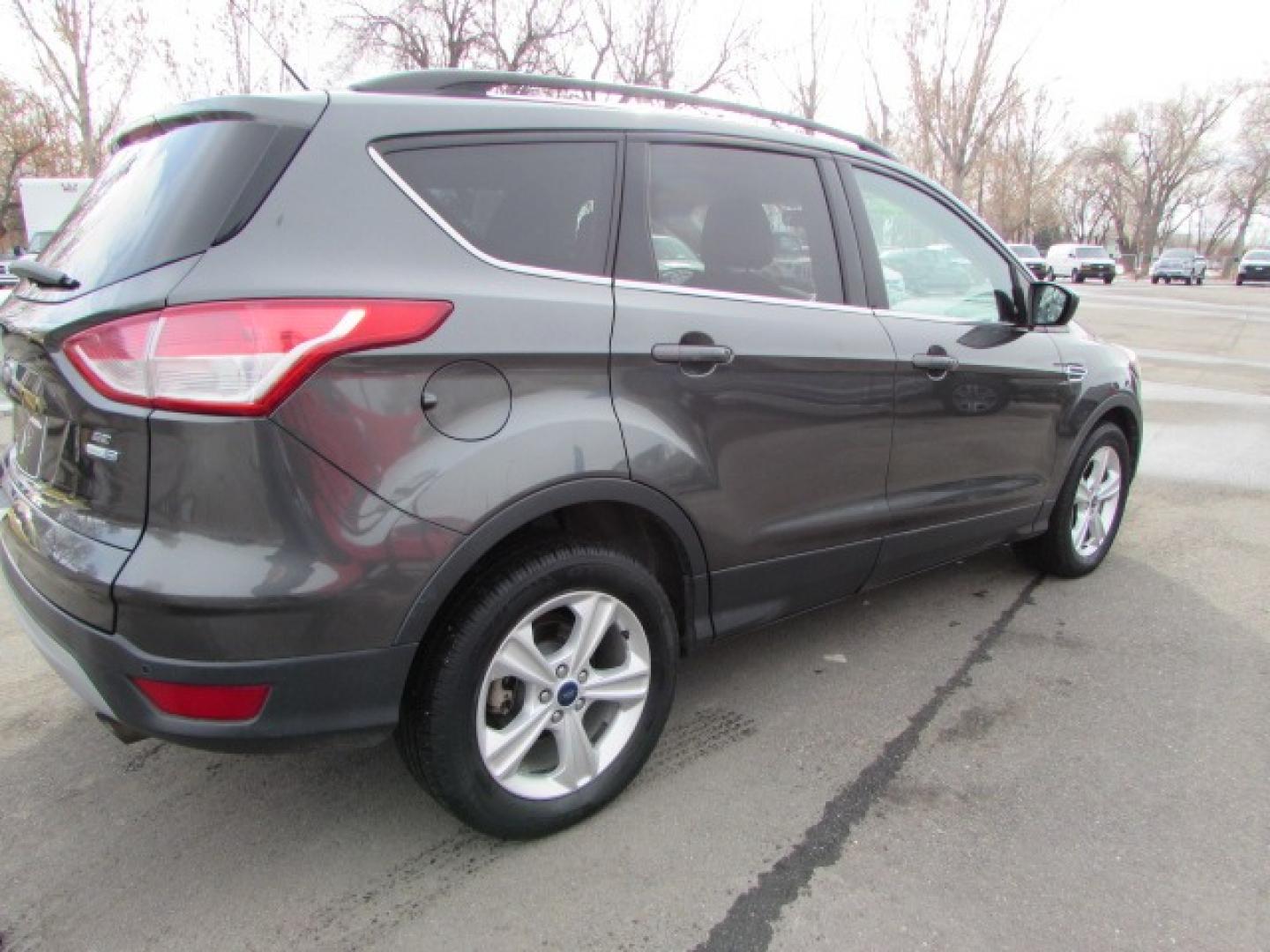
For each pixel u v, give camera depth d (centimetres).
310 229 185
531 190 221
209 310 172
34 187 2109
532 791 225
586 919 203
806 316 271
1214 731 282
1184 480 592
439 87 228
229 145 191
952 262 333
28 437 220
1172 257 4484
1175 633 354
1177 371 1111
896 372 293
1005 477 351
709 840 230
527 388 205
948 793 249
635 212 238
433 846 229
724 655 337
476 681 206
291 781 258
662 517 233
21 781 257
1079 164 7362
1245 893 211
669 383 232
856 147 317
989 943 195
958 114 1953
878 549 303
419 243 197
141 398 174
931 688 311
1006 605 382
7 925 202
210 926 202
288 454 175
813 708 297
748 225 266
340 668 186
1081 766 262
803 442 267
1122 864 221
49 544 193
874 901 208
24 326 205
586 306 219
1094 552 416
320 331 177
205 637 174
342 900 210
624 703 240
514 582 207
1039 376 355
